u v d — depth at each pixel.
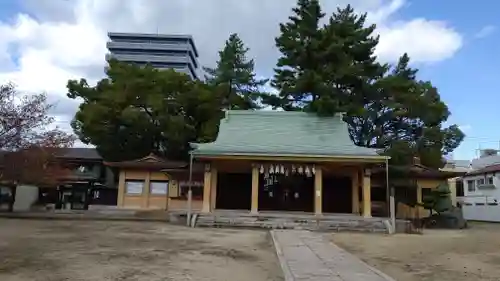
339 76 33.59
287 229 21.98
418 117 35.12
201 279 8.77
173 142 35.47
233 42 48.53
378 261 12.13
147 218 27.12
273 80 37.22
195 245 14.60
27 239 14.95
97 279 8.45
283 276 9.37
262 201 29.59
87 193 36.84
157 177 32.97
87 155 44.50
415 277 9.77
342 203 29.20
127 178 33.00
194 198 31.73
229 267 10.38
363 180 26.36
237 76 47.03
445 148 38.59
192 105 36.38
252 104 43.31
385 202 31.25
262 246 14.93
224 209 28.80
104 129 34.72
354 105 33.59
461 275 10.06
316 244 14.54
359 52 35.47
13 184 28.73
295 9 37.59
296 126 30.50
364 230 22.86
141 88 35.00
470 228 28.72
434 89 36.47
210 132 34.84
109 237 16.33
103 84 36.44
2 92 25.08
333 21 36.66
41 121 27.58
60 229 19.17
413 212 31.22
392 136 35.78
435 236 20.89
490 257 13.16
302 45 35.38
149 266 10.09
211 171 26.94
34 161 26.47
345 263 10.61
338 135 29.55
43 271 9.12
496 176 39.81
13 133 25.09
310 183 29.81
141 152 37.09
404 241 17.94
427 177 32.12
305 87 33.22
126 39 106.75
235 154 25.64
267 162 26.05
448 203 29.39
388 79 34.38
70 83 36.16
